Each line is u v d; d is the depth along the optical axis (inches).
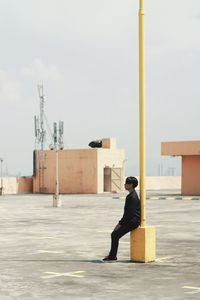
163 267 491.2
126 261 525.0
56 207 1454.2
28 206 1505.9
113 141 2647.6
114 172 2657.5
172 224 939.3
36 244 663.8
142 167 521.0
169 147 2185.0
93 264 509.0
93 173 2544.3
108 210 1321.4
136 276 447.8
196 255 565.3
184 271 470.6
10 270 478.9
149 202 1674.5
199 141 2113.7
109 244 660.7
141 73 530.6
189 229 850.8
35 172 2689.5
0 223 971.9
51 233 796.6
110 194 2422.5
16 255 569.9
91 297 371.9
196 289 397.4
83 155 2568.9
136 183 513.3
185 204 1558.8
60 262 522.3
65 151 2610.7
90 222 986.1
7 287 406.0
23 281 429.1
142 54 530.9
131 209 513.7
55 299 366.3
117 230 521.0
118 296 374.6
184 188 2197.3
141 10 533.3
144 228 516.1
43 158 2667.3
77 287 405.4
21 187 2696.9
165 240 702.5
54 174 2637.8
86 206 1488.7
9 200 1884.8
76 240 705.0
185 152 2145.7
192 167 2175.2
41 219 1058.7
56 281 428.5
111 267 491.5
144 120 524.1
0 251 601.3
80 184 2576.3
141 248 518.0
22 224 949.8
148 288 401.1
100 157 2556.6
